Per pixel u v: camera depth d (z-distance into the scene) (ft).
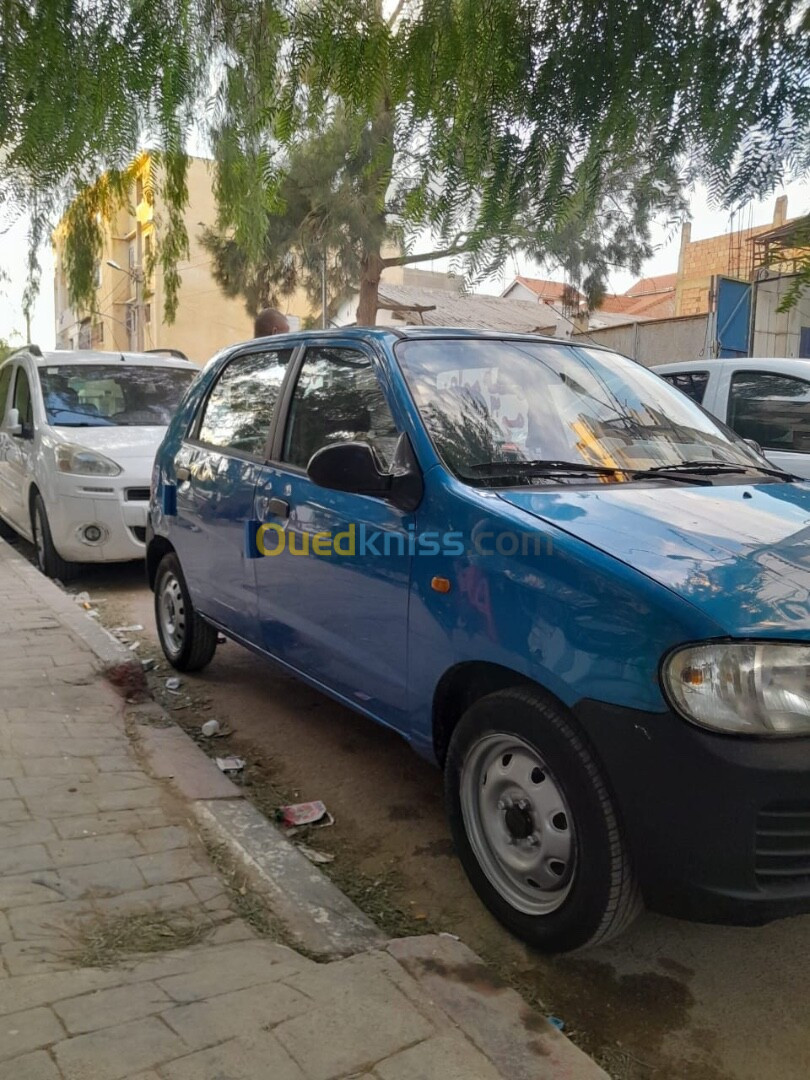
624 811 7.97
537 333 14.87
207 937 8.67
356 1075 6.83
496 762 9.43
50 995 7.56
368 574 11.11
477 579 9.43
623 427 12.09
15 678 15.81
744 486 11.10
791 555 8.84
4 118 8.95
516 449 11.04
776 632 7.67
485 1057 7.14
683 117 7.25
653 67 7.28
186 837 10.66
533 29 7.74
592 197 7.61
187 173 9.43
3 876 9.53
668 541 8.91
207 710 16.20
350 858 11.32
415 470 10.61
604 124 7.48
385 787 13.26
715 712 7.55
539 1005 8.58
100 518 24.27
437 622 9.95
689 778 7.57
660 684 7.72
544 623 8.65
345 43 8.29
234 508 14.42
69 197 9.39
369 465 10.60
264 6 8.63
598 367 13.23
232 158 9.14
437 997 7.80
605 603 8.22
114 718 14.34
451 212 8.10
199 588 16.01
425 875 10.91
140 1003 7.50
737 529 9.39
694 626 7.68
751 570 8.43
